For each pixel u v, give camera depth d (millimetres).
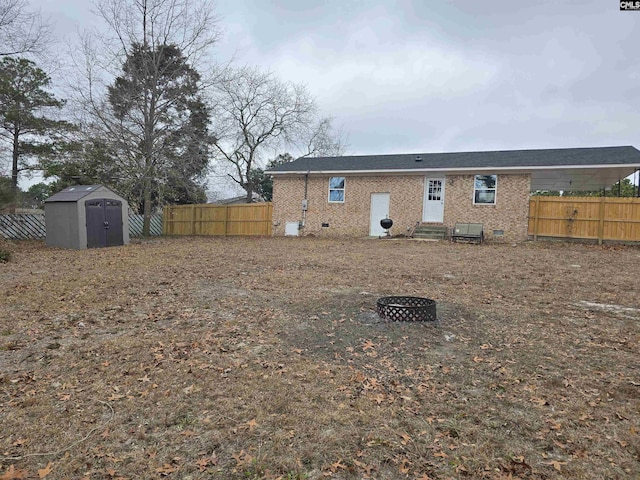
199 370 3830
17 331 4996
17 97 19031
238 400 3254
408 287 7371
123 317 5602
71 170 21391
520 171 15789
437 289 7207
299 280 8070
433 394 3336
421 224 17500
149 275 8703
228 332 4910
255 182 32438
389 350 4266
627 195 29906
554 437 2707
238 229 22281
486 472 2352
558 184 21609
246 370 3826
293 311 5754
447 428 2834
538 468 2379
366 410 3086
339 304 6004
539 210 15805
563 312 5676
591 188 23906
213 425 2893
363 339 4574
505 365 3889
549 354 4141
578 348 4305
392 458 2502
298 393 3359
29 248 14727
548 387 3434
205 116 23125
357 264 10164
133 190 22641
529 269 9344
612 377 3600
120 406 3180
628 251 12617
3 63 18750
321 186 19469
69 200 14805
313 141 35219
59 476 2340
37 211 20547
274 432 2797
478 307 5918
